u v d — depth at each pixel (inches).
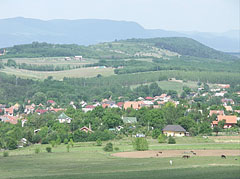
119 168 6250.0
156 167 6269.7
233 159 6983.3
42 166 6579.7
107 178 5521.7
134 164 6599.4
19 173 5999.0
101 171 6038.4
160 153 7815.0
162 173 5782.5
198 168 6117.1
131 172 5890.8
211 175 5615.2
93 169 6215.6
